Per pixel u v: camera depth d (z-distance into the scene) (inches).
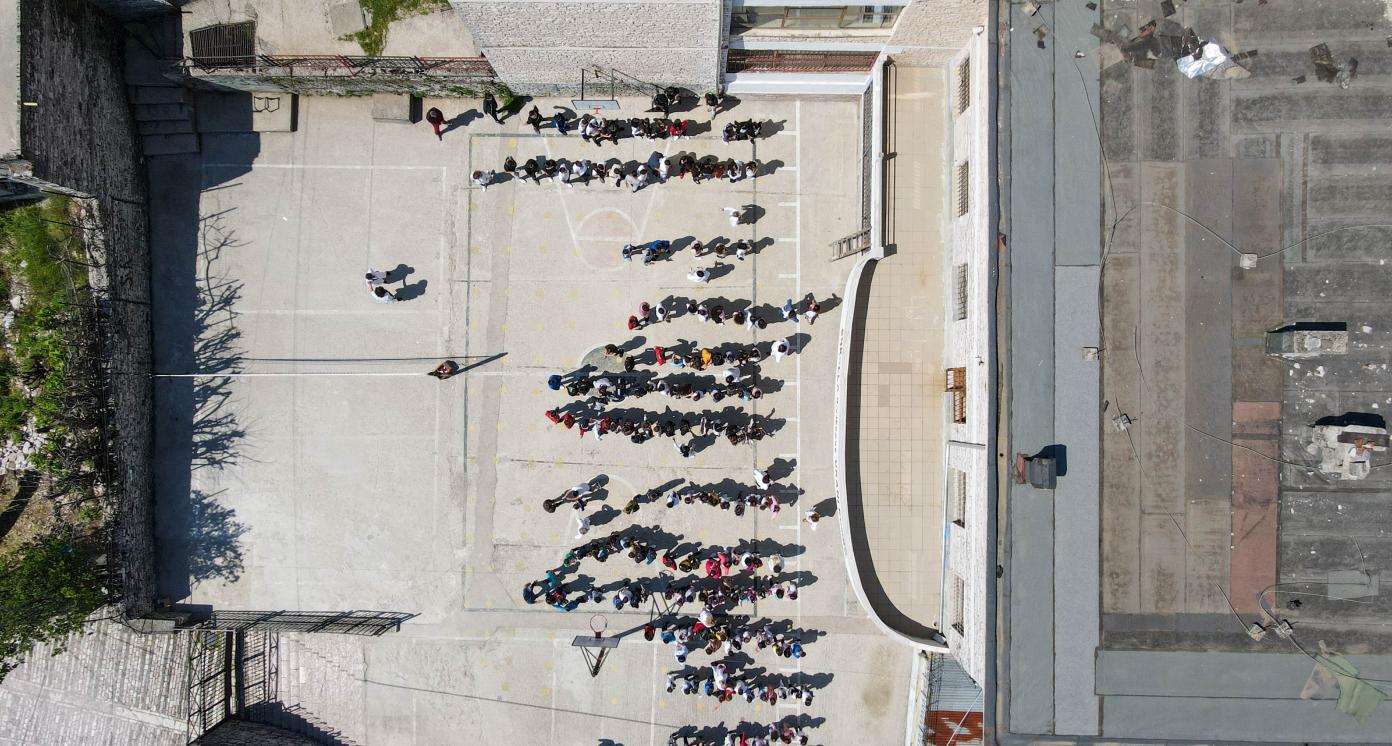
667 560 803.4
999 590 530.6
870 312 717.9
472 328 823.7
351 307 821.9
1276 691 525.7
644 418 821.9
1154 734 527.8
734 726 828.6
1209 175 530.9
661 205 821.9
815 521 810.8
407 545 827.4
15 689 821.2
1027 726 530.0
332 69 762.2
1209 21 530.6
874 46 681.0
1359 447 512.7
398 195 821.2
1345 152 528.1
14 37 637.3
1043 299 527.2
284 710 842.8
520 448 826.8
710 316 805.2
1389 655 523.5
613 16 617.6
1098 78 527.2
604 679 833.5
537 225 822.5
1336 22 528.1
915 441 717.9
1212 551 529.7
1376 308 526.9
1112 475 529.7
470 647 832.3
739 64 745.0
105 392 765.3
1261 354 532.1
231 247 821.2
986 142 541.6
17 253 772.0
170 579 822.5
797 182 819.4
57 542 765.3
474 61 757.3
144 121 801.6
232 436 824.3
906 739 825.5
